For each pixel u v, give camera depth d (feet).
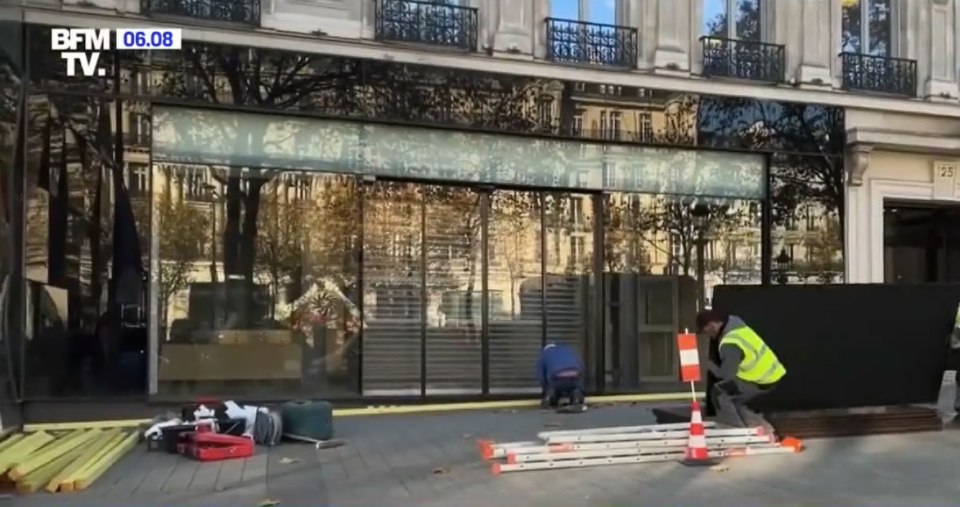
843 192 48.57
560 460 26.09
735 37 47.93
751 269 47.42
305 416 30.86
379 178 41.29
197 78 37.65
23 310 35.06
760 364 28.86
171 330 38.09
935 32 51.34
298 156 39.91
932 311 33.24
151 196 37.40
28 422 34.86
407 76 40.73
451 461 27.22
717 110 46.06
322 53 39.47
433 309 42.37
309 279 40.29
